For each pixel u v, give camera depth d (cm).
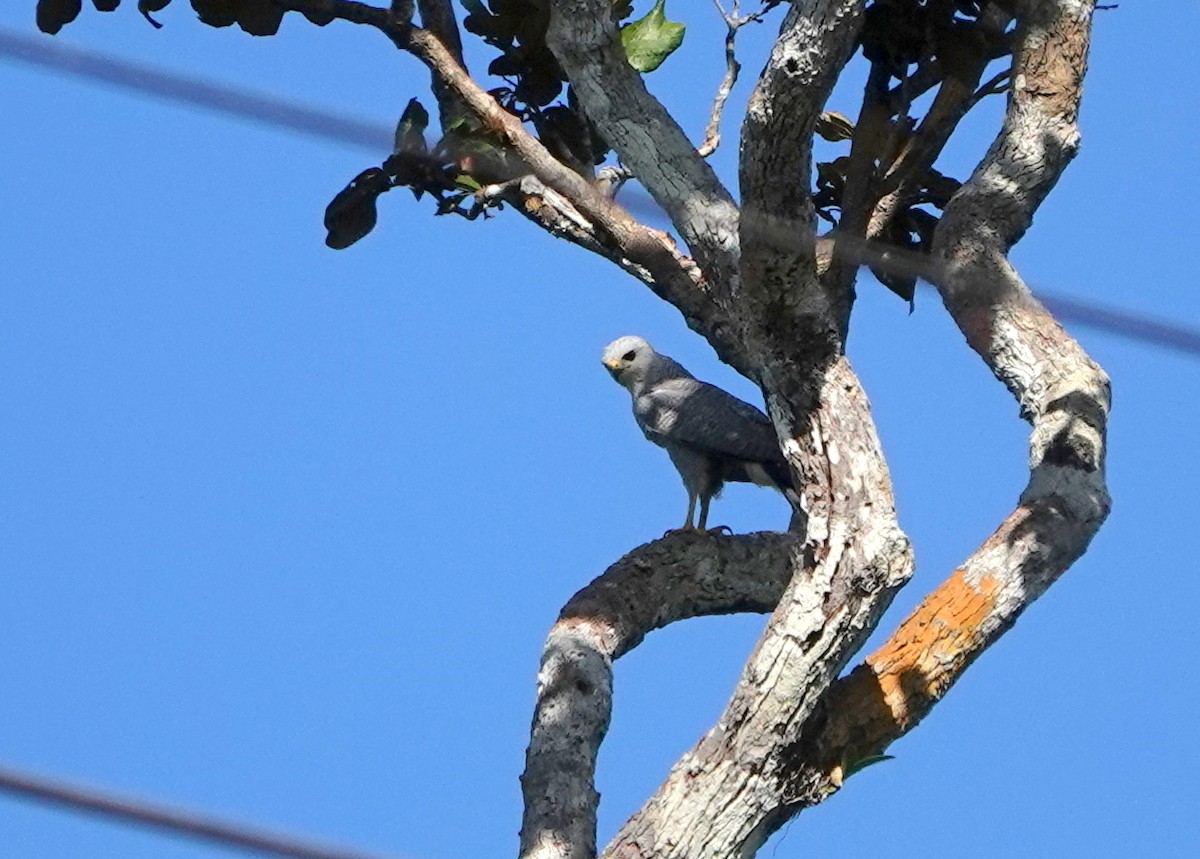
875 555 1052
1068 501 1138
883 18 1308
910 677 1087
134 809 501
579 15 1228
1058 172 1290
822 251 1286
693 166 1211
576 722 1166
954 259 1259
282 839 510
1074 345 1226
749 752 1062
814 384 1080
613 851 1062
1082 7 1299
